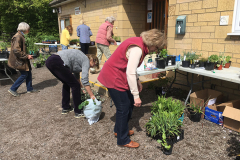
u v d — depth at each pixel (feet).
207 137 8.98
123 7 19.57
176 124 8.57
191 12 13.33
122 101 7.50
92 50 25.17
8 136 9.61
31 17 60.54
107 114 11.64
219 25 11.96
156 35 6.63
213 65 10.55
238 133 9.14
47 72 24.13
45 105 13.39
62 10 32.81
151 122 8.98
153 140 8.85
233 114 8.95
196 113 10.19
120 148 8.38
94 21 24.36
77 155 8.04
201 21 12.86
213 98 11.00
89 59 10.30
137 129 9.84
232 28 11.41
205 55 13.04
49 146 8.70
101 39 17.67
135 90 6.83
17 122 11.03
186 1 13.48
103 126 10.23
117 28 20.61
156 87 14.71
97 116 10.68
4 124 10.85
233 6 11.12
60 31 35.78
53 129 10.12
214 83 13.09
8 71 22.72
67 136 9.44
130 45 6.77
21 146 8.77
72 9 29.32
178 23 13.93
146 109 12.21
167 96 14.23
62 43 24.32
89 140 9.04
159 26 19.77
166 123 8.31
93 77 17.53
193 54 12.07
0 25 61.98
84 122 10.75
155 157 7.75
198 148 8.23
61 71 9.73
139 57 6.68
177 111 9.21
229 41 11.67
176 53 14.90
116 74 7.23
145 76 16.65
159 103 9.96
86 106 10.28
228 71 10.46
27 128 10.31
